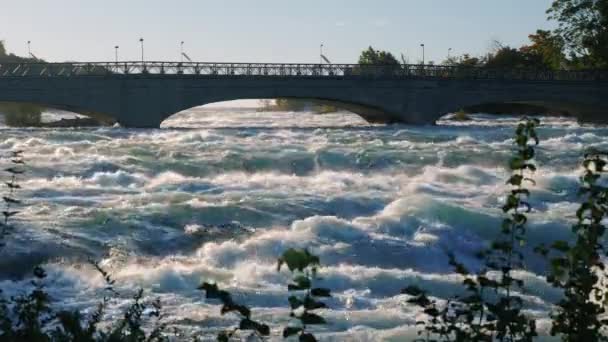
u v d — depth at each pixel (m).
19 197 31.55
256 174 42.25
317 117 115.56
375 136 59.09
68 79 69.38
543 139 59.38
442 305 17.66
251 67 74.50
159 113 72.19
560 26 101.31
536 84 83.69
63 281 20.14
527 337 7.62
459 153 45.53
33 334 8.24
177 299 18.58
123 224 26.77
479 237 26.45
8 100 67.62
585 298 7.58
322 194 32.38
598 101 85.12
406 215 27.05
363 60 157.50
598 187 7.74
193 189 34.88
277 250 23.53
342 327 16.36
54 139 54.00
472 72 82.75
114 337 8.52
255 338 15.30
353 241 24.80
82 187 34.34
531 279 19.22
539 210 30.23
